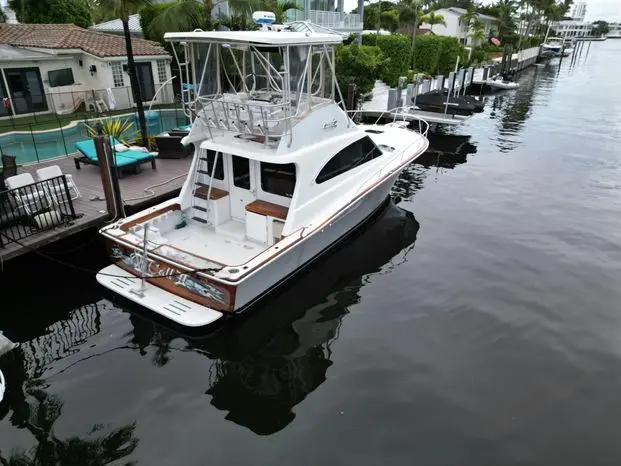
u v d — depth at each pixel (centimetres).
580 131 1791
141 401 521
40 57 1666
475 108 1889
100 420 495
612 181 1238
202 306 620
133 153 1020
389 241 894
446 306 693
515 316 669
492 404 518
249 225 729
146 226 618
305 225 705
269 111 677
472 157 1450
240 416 503
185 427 488
